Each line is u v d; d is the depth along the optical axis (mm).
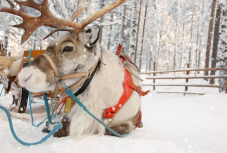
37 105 4430
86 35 2455
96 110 2520
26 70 2145
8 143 2098
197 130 3799
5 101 5090
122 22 14367
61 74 2369
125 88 2705
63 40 2383
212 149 2594
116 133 2600
